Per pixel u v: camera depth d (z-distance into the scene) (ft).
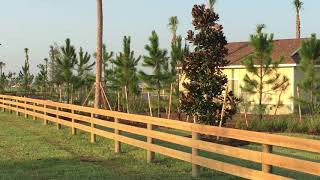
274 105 85.97
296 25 169.17
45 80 166.20
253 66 73.56
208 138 46.09
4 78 202.28
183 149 43.09
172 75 83.10
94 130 50.60
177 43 83.56
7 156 42.37
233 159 38.29
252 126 67.15
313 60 70.59
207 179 31.53
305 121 66.80
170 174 33.55
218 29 52.80
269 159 25.26
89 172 34.65
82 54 112.27
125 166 37.04
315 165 22.34
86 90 114.11
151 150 37.68
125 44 91.61
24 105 87.86
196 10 52.65
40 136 57.00
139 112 89.56
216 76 52.54
